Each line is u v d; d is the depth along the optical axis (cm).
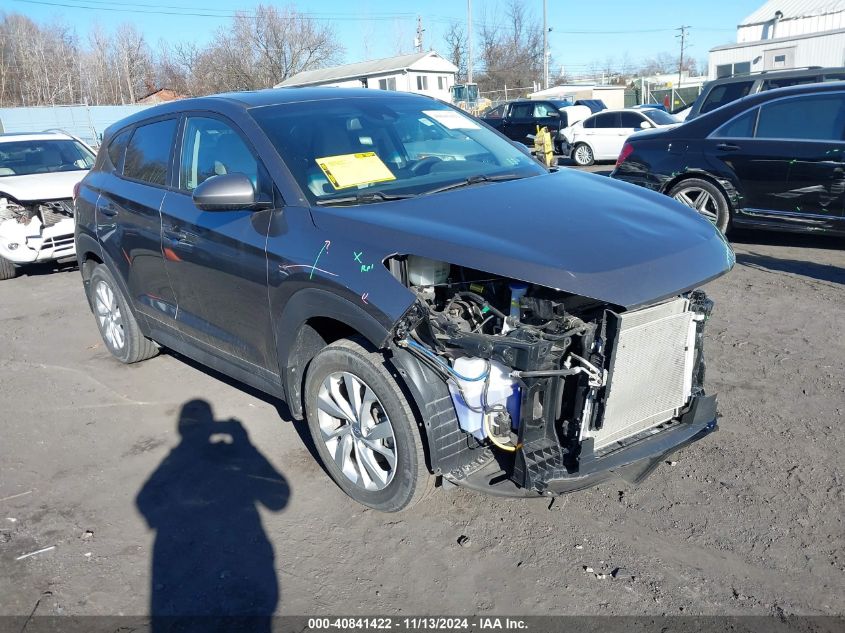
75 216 537
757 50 2644
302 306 321
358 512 335
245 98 407
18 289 819
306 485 360
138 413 455
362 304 290
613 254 277
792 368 459
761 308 574
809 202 692
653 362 293
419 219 304
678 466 359
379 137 388
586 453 282
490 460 302
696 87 3756
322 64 5141
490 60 6259
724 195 745
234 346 388
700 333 313
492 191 344
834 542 297
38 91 5222
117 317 529
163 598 285
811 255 726
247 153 368
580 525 317
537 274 263
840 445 368
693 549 298
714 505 326
